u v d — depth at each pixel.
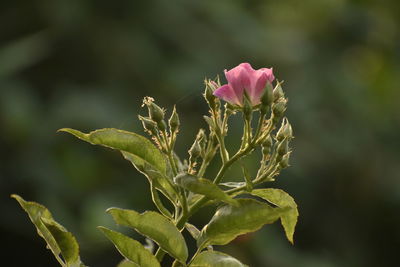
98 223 9.91
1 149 10.29
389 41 14.60
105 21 11.02
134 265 4.22
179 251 3.91
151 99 4.21
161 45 11.08
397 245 12.49
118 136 3.94
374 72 14.67
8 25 11.15
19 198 4.13
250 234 10.26
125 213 3.86
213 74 11.04
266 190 4.18
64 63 10.91
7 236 10.52
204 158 4.33
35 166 10.16
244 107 4.09
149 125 4.20
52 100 10.55
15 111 10.07
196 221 10.20
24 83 10.50
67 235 3.94
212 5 11.56
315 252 11.46
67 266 4.07
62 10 10.92
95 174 10.25
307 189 11.34
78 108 10.30
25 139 10.19
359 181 12.16
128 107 10.62
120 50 10.94
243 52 11.51
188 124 10.53
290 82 11.97
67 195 10.13
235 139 9.96
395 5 14.73
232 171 9.97
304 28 13.90
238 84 4.09
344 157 11.95
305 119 11.66
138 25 11.05
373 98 13.38
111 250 10.14
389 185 12.44
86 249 10.02
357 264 11.82
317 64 12.51
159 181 4.24
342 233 11.80
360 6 14.14
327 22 13.88
